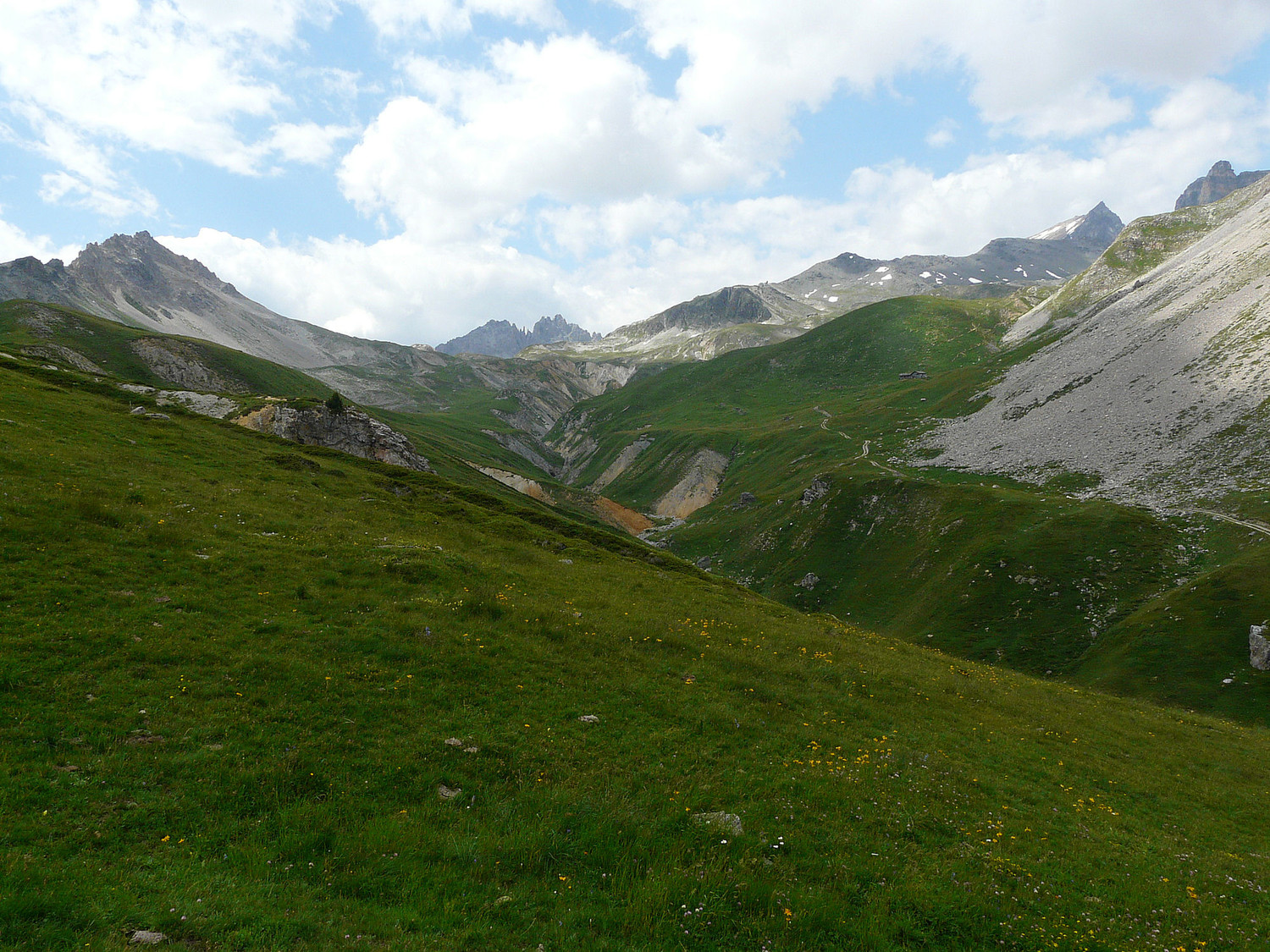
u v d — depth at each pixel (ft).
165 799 44.39
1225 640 276.41
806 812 58.34
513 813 50.55
